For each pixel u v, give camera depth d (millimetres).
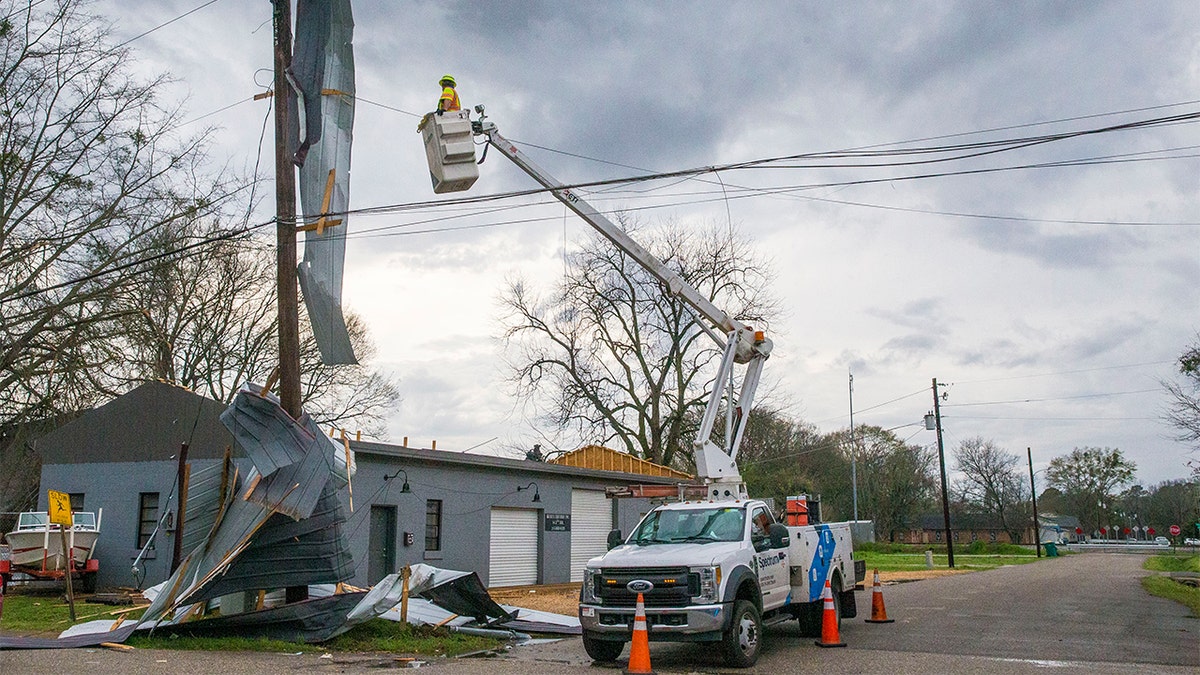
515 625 14820
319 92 14898
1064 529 112938
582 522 27969
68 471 22969
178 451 21078
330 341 14398
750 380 15297
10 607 17641
